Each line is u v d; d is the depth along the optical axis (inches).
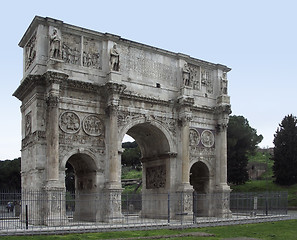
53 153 1537.9
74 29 1704.0
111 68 1740.9
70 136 1641.2
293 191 3115.2
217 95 2180.1
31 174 1627.7
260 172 3983.8
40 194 1494.8
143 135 2060.8
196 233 1310.3
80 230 1339.8
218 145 2137.1
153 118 1895.9
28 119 1729.8
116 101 1712.6
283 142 3299.7
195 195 1765.5
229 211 2049.7
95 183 1695.4
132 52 1886.1
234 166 3169.3
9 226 1461.6
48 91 1583.4
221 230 1441.9
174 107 1977.1
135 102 1844.2
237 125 3385.8
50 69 1560.0
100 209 1670.8
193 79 2114.9
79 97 1685.5
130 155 5108.3
